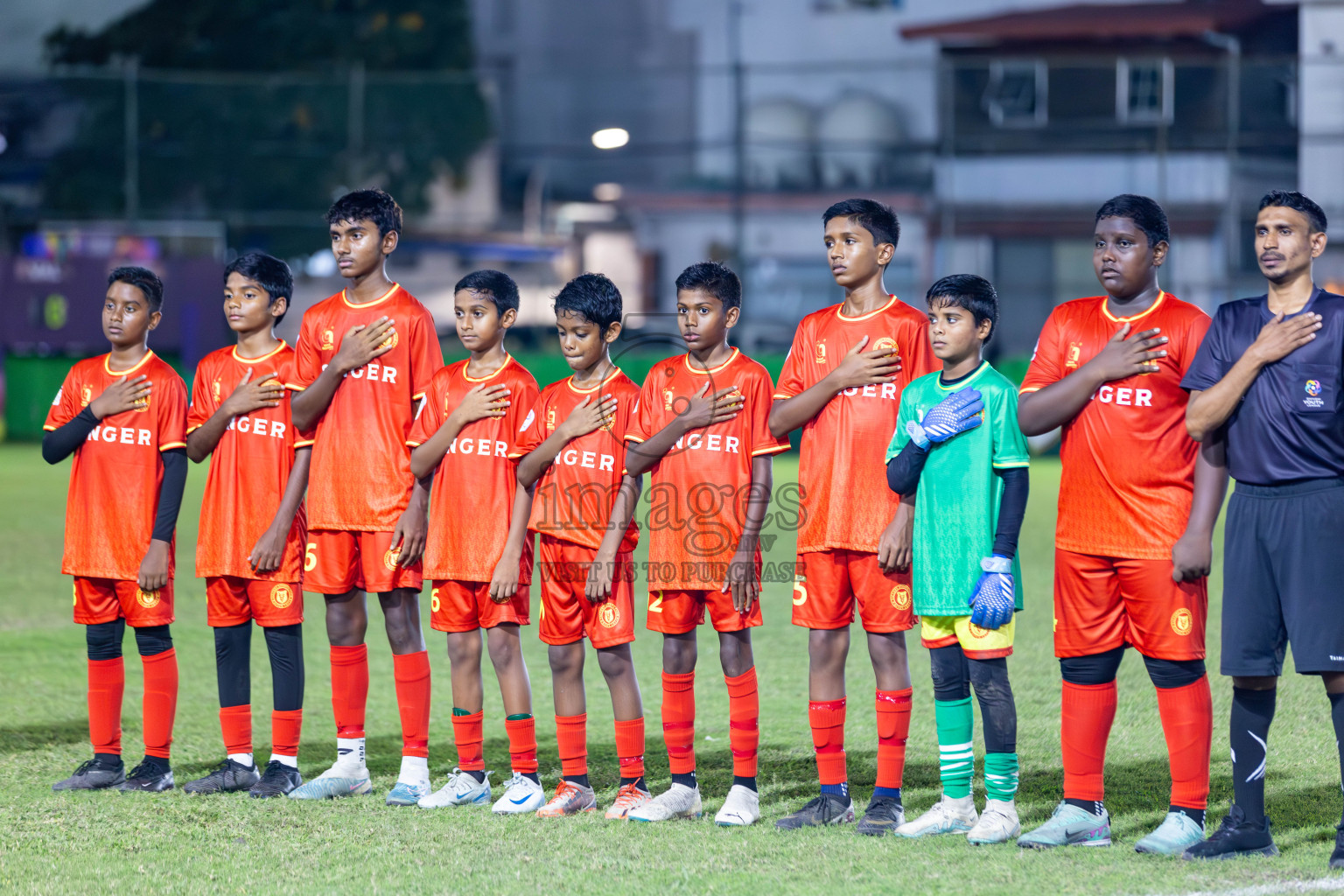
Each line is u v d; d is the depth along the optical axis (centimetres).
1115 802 1012
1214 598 1941
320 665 1600
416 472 1065
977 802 1020
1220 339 909
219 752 1211
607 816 996
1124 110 6091
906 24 7544
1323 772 1073
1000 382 947
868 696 1402
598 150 7375
